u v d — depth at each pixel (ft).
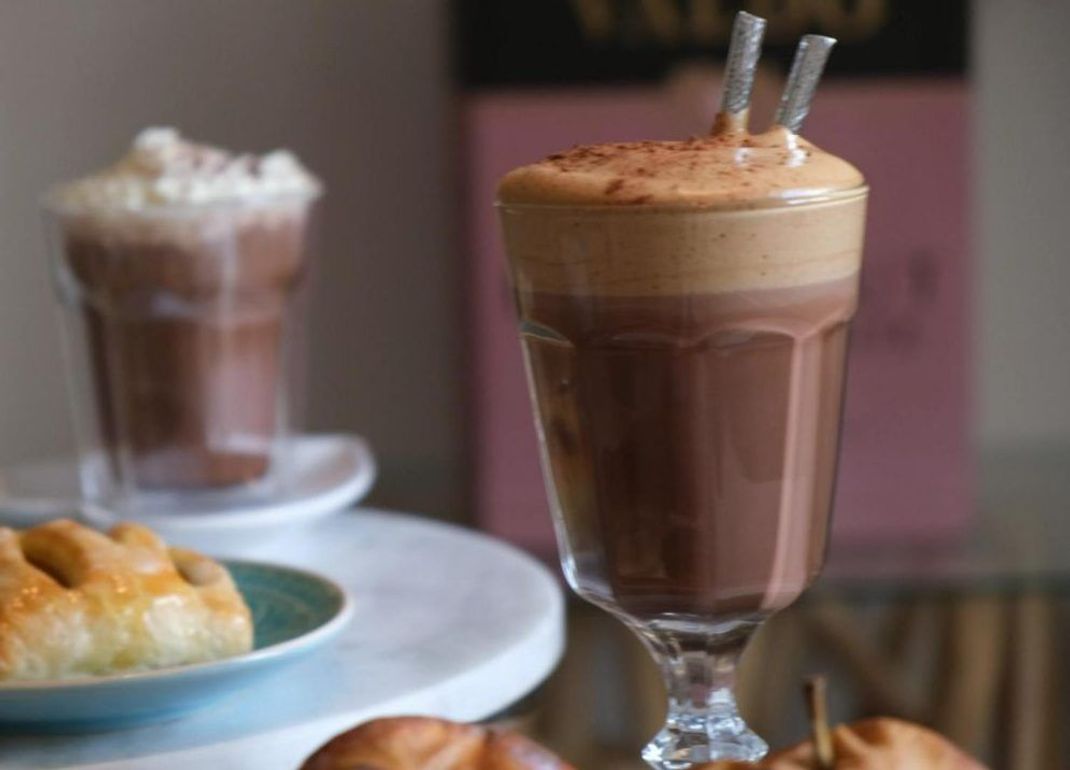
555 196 2.22
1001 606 4.82
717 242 2.19
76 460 3.88
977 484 5.36
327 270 5.48
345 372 5.54
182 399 3.45
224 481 3.48
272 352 3.52
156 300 3.42
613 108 4.75
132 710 2.52
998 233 5.54
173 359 3.43
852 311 2.30
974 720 4.90
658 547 2.26
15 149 5.44
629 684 5.02
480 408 4.86
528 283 2.27
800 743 2.16
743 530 2.26
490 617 2.95
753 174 2.22
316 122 5.43
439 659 2.78
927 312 4.90
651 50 4.75
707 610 2.27
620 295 2.21
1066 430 5.63
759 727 5.10
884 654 5.01
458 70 4.79
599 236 2.21
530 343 2.31
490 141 4.76
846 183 2.25
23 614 2.52
